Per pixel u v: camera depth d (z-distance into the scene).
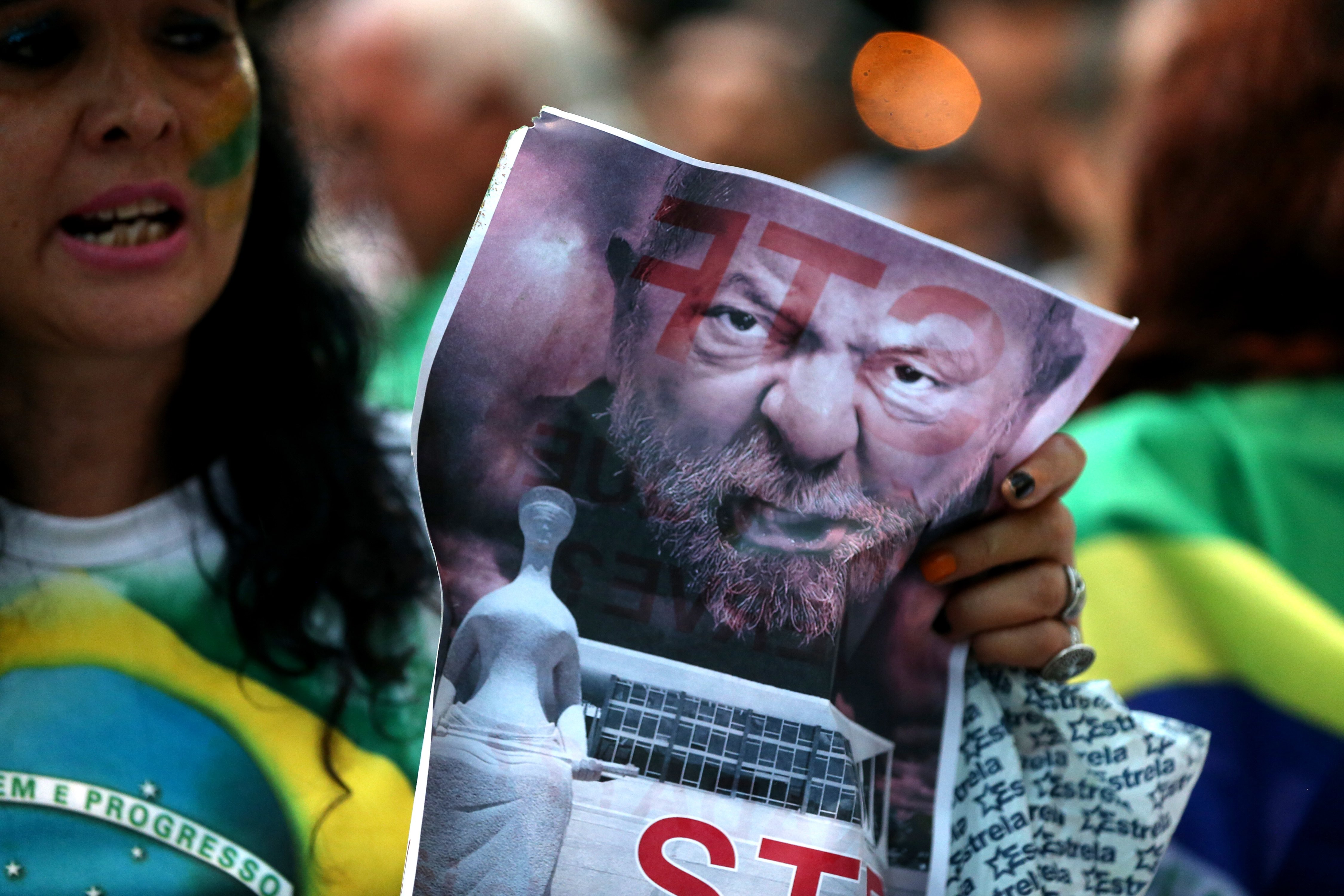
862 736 1.08
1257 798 1.25
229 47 1.08
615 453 1.01
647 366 1.01
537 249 1.00
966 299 1.04
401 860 1.14
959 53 2.76
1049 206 2.70
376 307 1.38
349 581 1.21
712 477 1.02
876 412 1.04
